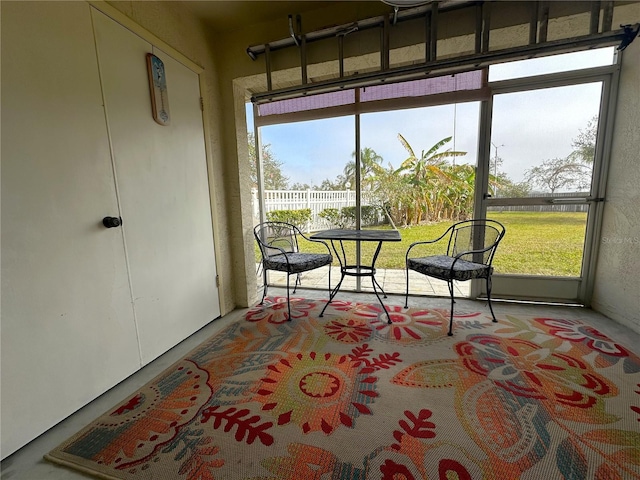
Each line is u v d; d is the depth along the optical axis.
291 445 1.08
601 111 2.11
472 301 2.56
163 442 1.11
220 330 2.14
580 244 2.31
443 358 1.64
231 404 1.32
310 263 2.33
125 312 1.56
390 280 3.32
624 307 1.99
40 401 1.18
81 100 1.32
